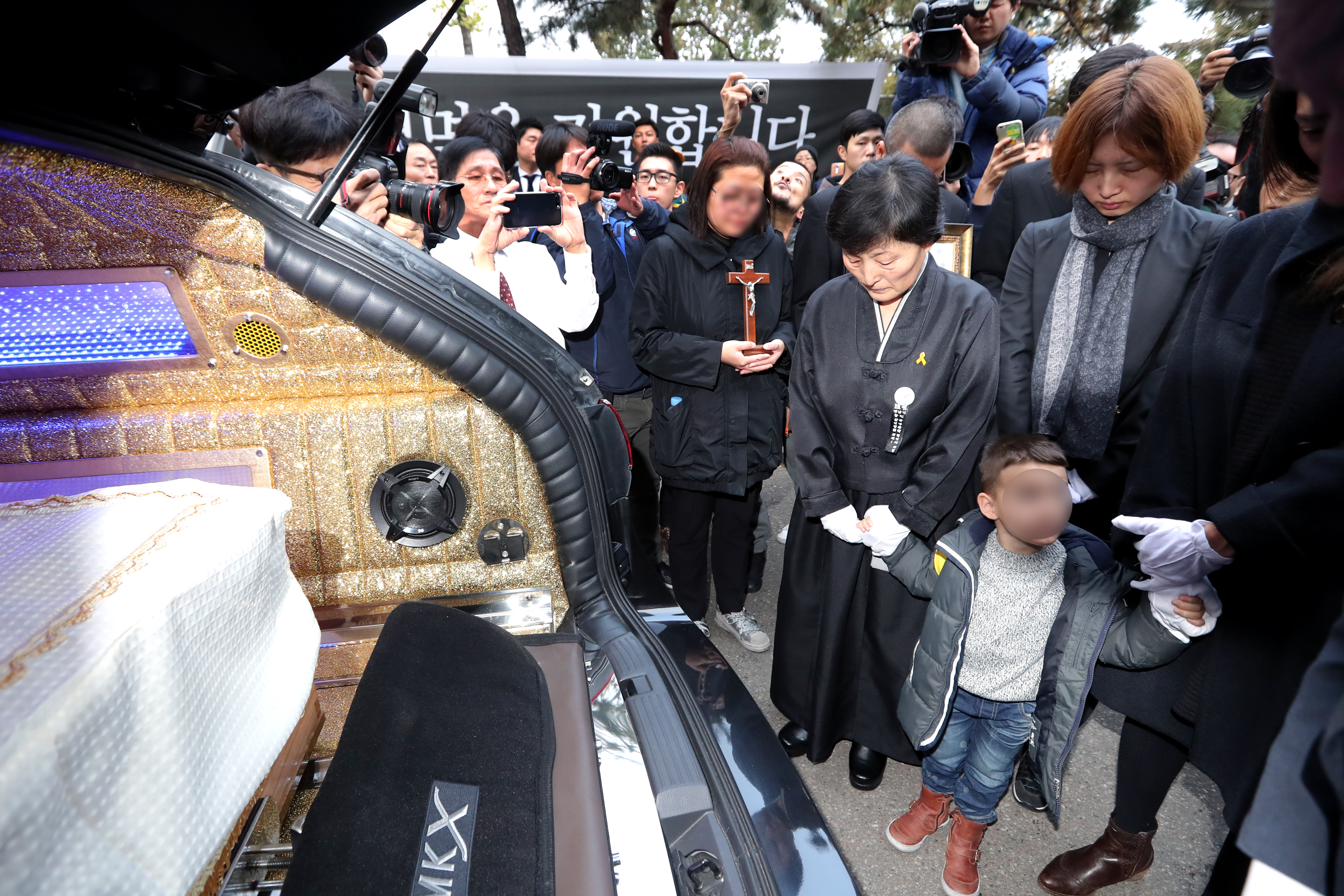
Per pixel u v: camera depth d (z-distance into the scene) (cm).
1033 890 169
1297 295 98
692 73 445
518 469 123
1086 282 164
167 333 108
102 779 49
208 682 63
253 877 78
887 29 809
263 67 91
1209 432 116
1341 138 36
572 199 205
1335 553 95
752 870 76
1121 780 154
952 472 154
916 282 154
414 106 136
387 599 127
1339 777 43
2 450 110
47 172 88
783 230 323
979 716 156
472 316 110
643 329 214
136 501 76
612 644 113
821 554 178
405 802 66
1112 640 138
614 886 68
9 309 101
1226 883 126
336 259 103
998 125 316
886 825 187
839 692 180
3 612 55
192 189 96
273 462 117
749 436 219
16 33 69
